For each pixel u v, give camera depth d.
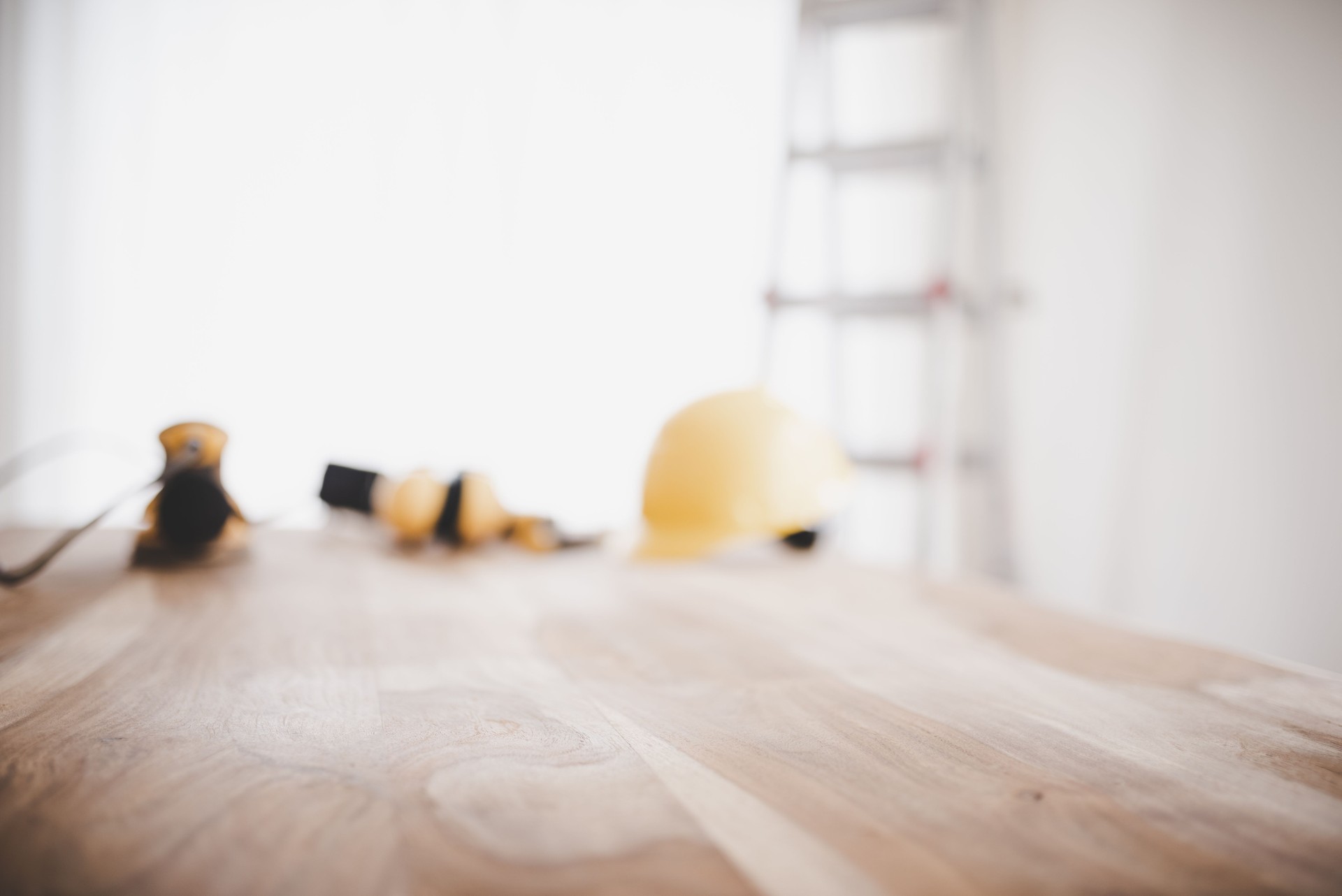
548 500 2.28
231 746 0.33
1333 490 1.28
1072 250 1.78
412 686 0.42
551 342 2.29
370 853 0.24
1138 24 1.64
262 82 2.20
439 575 0.80
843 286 2.12
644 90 2.29
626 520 2.09
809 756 0.32
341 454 2.23
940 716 0.38
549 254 2.28
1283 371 1.35
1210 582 1.47
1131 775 0.31
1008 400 1.92
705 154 2.29
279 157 2.20
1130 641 0.54
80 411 2.15
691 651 0.51
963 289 1.68
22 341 2.13
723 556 0.95
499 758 0.32
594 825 0.26
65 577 0.73
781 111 2.28
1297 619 1.33
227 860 0.23
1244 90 1.43
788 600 0.69
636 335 2.29
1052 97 1.83
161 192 2.16
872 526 2.16
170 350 2.17
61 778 0.29
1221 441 1.46
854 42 2.19
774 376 2.25
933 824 0.26
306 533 1.09
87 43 2.14
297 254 2.21
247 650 0.49
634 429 2.29
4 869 0.22
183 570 0.78
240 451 2.20
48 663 0.45
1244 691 0.42
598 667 0.47
